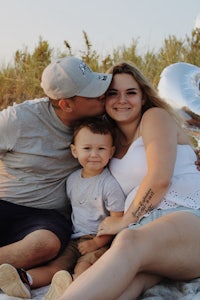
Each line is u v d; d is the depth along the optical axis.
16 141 3.95
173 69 5.17
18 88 7.99
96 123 3.94
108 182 3.92
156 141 3.71
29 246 3.79
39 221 3.94
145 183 3.65
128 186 3.89
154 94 3.97
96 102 3.90
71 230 4.08
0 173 4.05
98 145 3.90
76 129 3.97
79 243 3.96
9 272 3.46
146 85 3.93
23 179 4.02
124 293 3.19
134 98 3.86
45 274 3.79
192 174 3.77
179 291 3.36
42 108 3.97
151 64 8.34
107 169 4.01
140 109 3.92
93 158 3.91
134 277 3.22
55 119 3.97
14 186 4.02
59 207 4.12
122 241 3.11
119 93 3.87
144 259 3.15
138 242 3.15
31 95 7.98
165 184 3.62
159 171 3.63
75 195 4.02
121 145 3.98
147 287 3.34
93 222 4.00
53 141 4.00
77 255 4.02
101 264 3.01
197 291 3.34
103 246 3.89
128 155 3.85
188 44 8.41
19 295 3.50
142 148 3.82
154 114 3.81
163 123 3.77
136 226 3.60
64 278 3.34
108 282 2.95
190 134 4.90
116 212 3.90
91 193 3.96
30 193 4.02
